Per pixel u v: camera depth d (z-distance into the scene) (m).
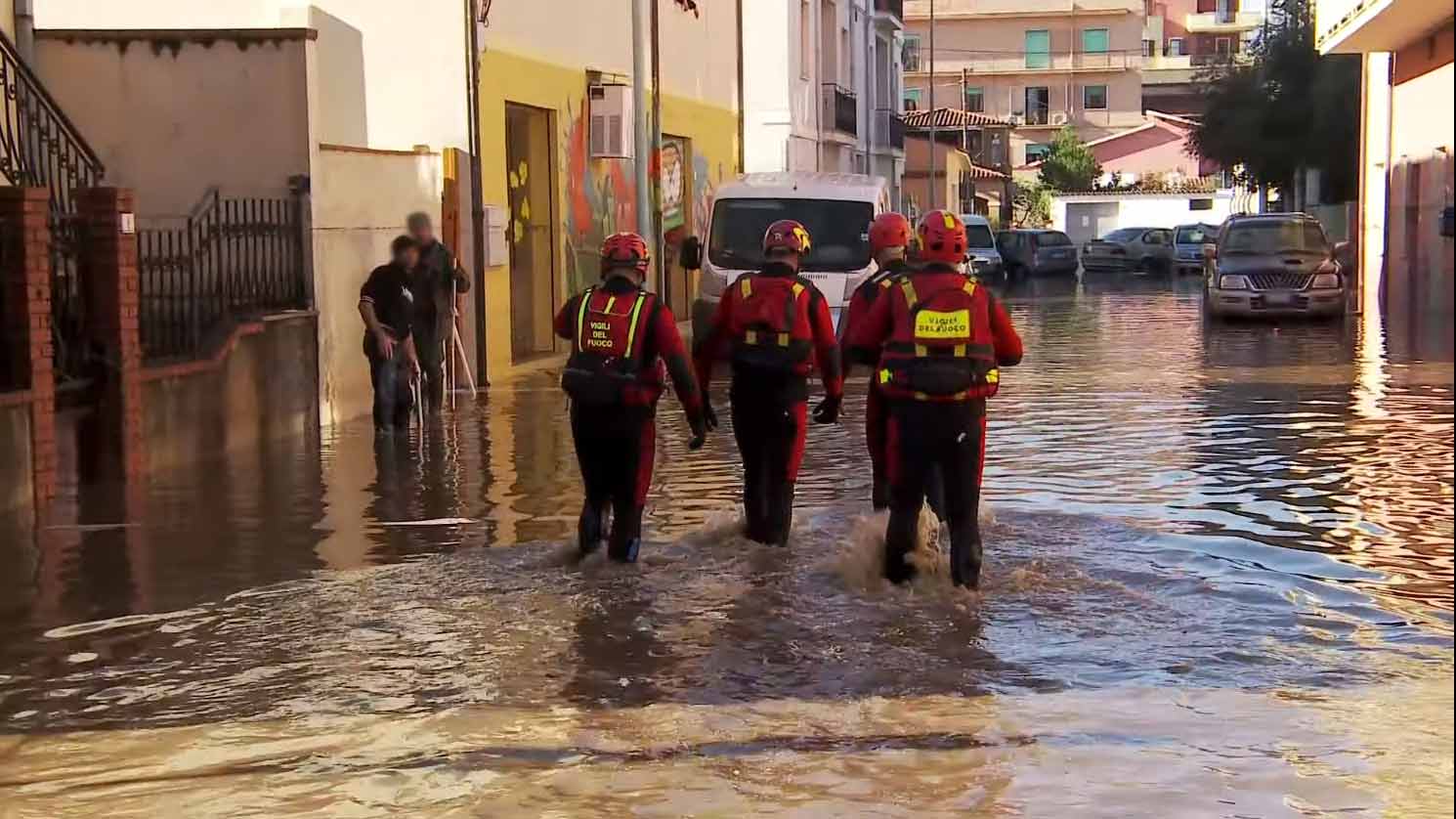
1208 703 6.34
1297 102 48.84
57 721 6.37
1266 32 50.59
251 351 14.41
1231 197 80.06
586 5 24.62
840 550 9.16
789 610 7.88
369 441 14.70
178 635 7.65
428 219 16.52
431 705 6.49
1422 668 6.77
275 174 15.81
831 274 20.84
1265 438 13.73
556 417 16.33
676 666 6.98
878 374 8.23
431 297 16.52
